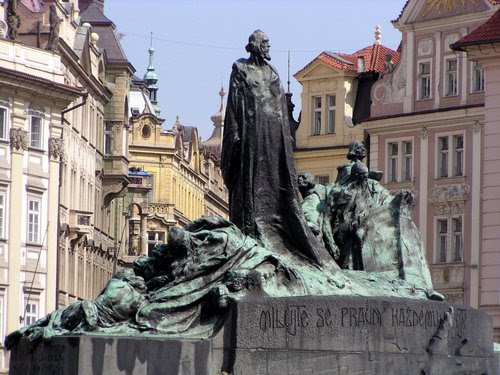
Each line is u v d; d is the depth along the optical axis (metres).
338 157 71.12
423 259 24.86
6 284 60.81
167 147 109.38
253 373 21.16
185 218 115.81
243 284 21.36
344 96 71.00
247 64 23.27
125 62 82.12
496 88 63.03
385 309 22.61
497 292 62.28
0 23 62.31
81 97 70.12
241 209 22.98
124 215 90.44
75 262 70.75
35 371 20.88
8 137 61.38
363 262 24.48
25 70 62.78
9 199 61.41
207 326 21.19
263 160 23.00
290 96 23.64
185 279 21.42
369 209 24.88
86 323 20.80
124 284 21.09
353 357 22.16
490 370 24.64
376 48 72.94
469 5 65.81
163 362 20.52
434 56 67.00
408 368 22.84
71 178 70.19
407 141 67.69
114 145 81.81
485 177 63.03
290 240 23.03
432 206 66.25
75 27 72.44
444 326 23.42
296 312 21.62
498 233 62.59
